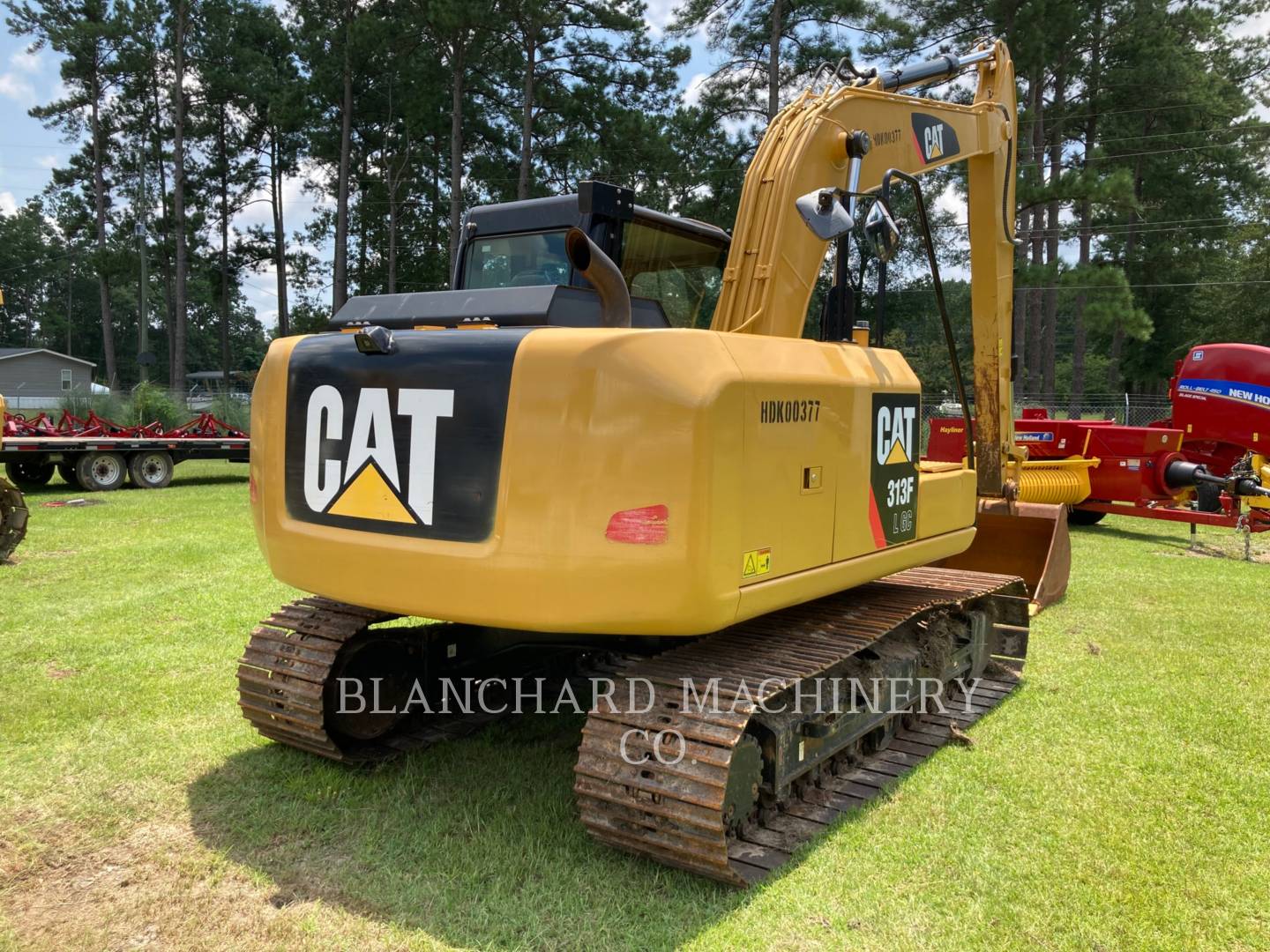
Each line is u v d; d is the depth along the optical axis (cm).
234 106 4166
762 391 294
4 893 298
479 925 281
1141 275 3978
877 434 366
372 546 310
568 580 277
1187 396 1204
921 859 326
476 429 289
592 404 275
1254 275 3597
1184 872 320
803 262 384
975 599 509
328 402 326
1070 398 3098
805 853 328
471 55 2945
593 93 2997
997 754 427
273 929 279
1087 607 723
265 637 401
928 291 3356
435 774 391
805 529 320
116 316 8069
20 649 559
